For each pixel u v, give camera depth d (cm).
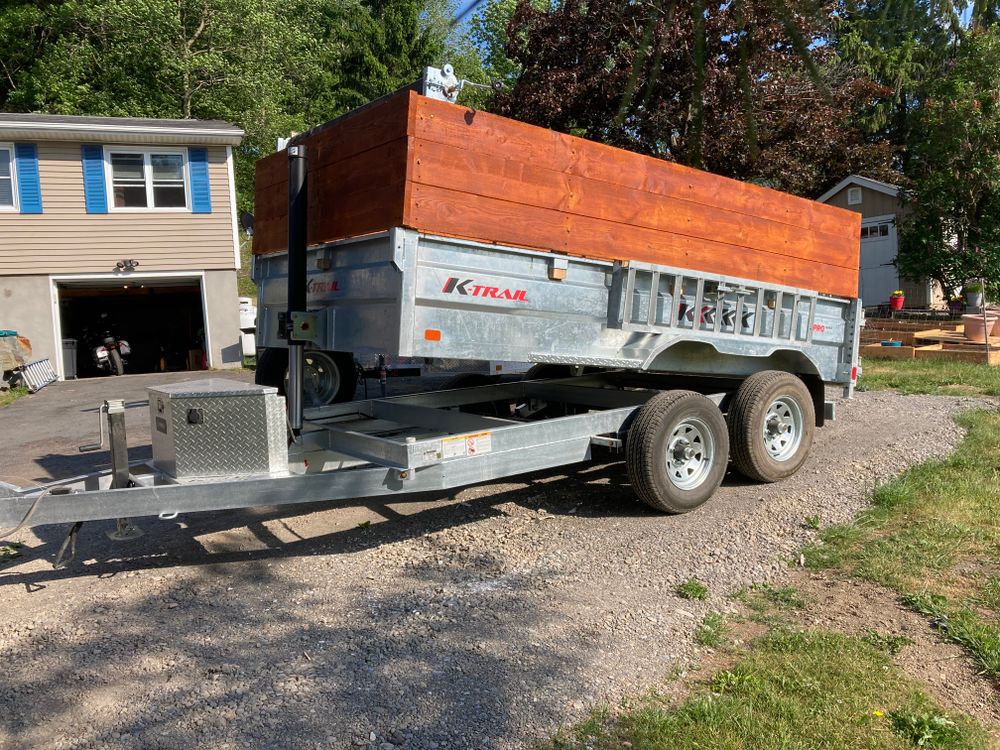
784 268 642
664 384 721
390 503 576
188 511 400
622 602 399
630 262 521
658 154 1169
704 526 517
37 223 1633
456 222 438
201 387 425
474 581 427
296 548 482
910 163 2097
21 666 339
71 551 459
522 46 1531
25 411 1173
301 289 489
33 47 2625
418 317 431
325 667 334
